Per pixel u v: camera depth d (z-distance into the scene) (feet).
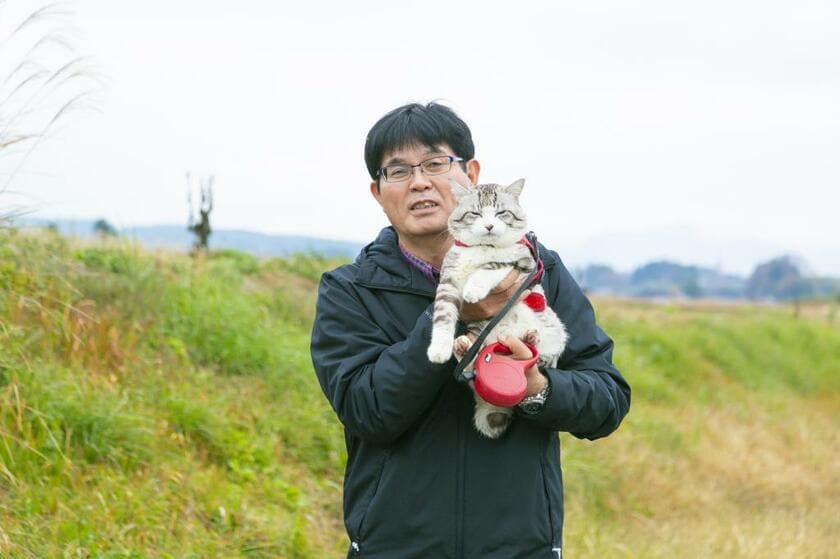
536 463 9.45
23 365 16.92
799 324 61.77
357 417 9.28
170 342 21.99
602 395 9.59
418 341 9.10
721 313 67.87
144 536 15.14
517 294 9.67
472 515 9.25
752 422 39.19
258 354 23.58
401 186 10.34
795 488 31.40
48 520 14.47
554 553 9.41
